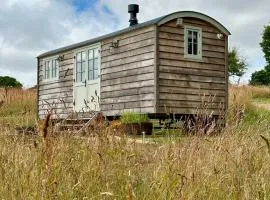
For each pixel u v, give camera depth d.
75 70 21.34
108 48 19.47
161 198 4.45
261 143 6.46
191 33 18.20
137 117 16.02
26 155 4.86
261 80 69.44
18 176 4.41
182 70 17.78
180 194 4.26
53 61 22.98
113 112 19.00
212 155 5.52
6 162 4.73
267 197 4.89
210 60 18.58
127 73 18.44
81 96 20.91
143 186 4.82
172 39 17.62
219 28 18.80
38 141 4.82
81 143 5.59
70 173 4.84
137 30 18.05
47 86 23.34
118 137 6.21
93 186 4.77
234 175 5.21
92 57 20.38
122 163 5.34
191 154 5.21
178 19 17.67
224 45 18.97
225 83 18.86
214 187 4.94
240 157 5.59
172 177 4.62
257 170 5.56
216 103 18.48
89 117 18.69
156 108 16.98
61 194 4.30
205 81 18.34
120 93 18.70
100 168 4.98
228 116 7.45
